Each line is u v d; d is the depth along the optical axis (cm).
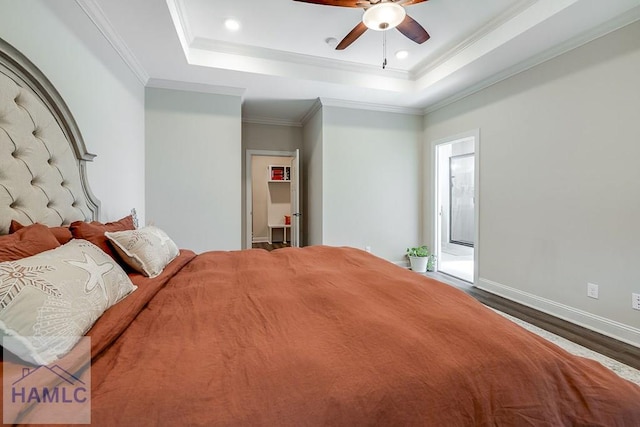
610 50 240
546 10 236
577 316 267
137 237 165
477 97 373
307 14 268
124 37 262
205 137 375
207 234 378
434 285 150
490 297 336
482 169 366
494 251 351
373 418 70
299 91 396
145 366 78
